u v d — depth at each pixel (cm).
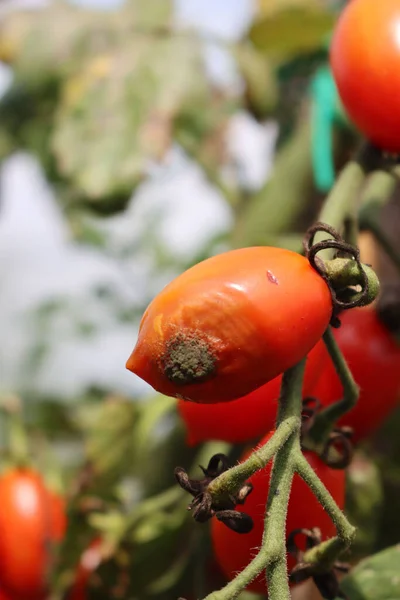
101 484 54
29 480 54
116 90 57
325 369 42
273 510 33
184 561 52
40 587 53
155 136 56
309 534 38
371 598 41
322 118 50
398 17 41
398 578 41
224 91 60
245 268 34
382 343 46
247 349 33
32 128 61
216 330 33
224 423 41
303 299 34
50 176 61
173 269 74
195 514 33
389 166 42
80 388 72
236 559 38
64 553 53
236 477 33
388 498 55
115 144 56
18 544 52
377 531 55
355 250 34
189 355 34
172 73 58
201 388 34
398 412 57
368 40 41
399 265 47
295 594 54
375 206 47
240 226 57
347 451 39
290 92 63
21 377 73
